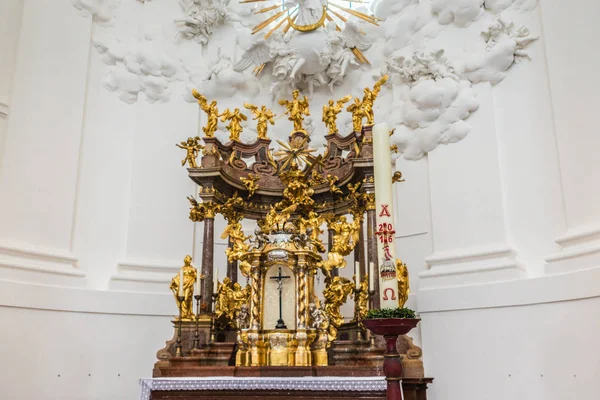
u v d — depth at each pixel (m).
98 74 9.26
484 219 8.06
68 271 8.04
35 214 7.94
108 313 8.21
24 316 7.43
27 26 8.39
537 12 8.04
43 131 8.25
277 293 7.23
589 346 6.43
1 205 7.61
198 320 7.23
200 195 7.77
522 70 8.14
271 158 8.66
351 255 9.48
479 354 7.52
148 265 8.72
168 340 7.86
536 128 7.81
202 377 6.12
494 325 7.46
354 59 10.38
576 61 7.18
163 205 9.14
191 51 10.03
